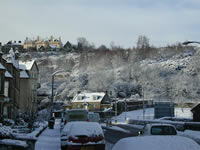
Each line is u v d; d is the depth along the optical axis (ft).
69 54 568.82
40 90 326.24
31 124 80.94
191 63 388.78
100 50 537.65
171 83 332.80
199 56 402.52
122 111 261.24
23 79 194.39
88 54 530.27
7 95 135.03
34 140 57.31
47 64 508.53
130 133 95.76
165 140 17.47
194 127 76.13
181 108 270.05
